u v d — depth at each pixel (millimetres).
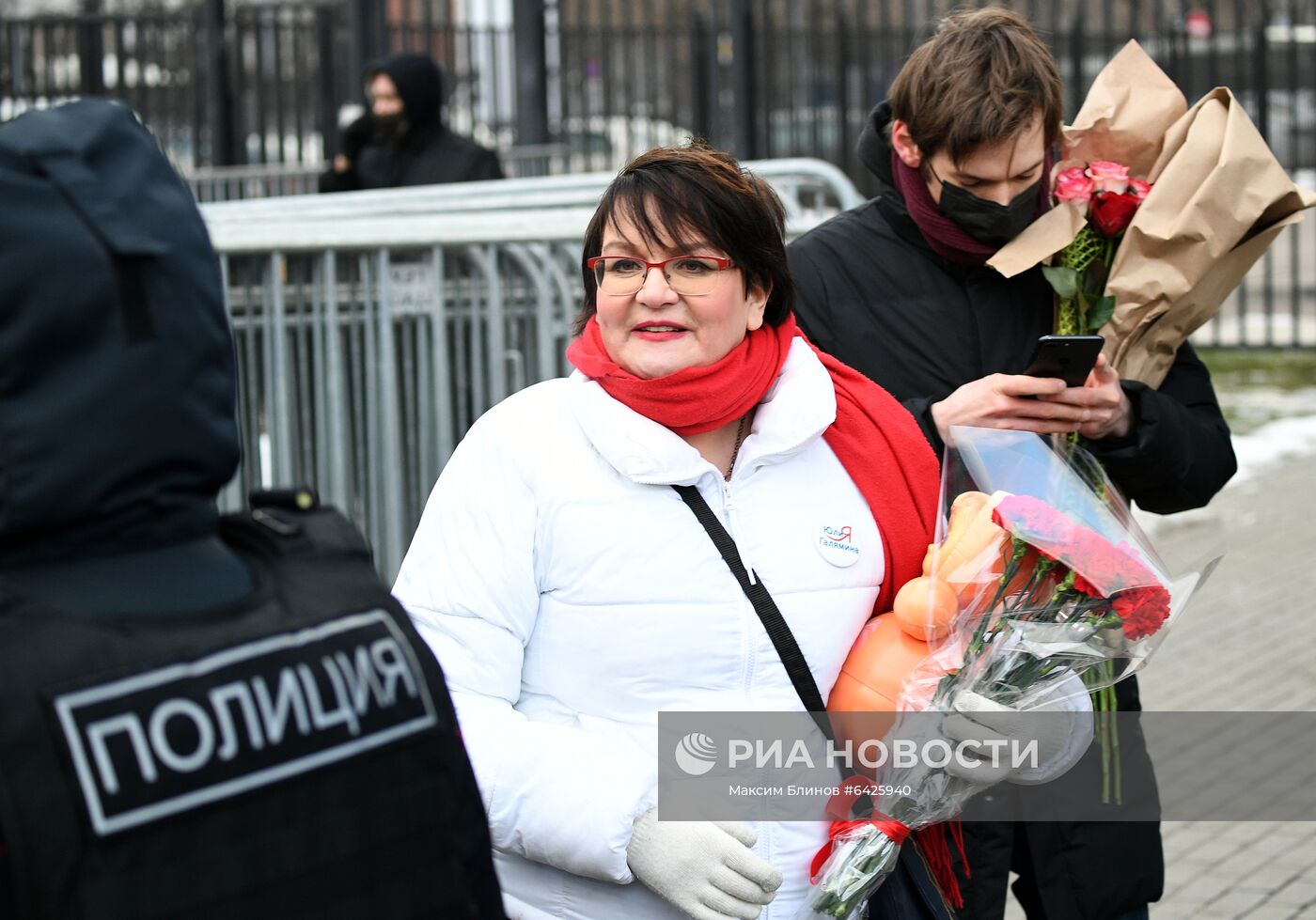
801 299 2672
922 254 2680
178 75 11961
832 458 2223
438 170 7250
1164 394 2676
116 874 1195
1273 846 4191
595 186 5355
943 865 2307
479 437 2123
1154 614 2145
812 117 11922
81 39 11711
